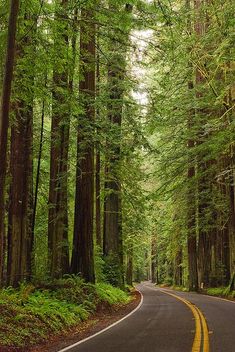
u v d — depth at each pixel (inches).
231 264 1280.8
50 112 777.6
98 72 1024.2
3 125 405.1
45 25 522.3
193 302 1011.3
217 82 1051.3
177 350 389.7
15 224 631.2
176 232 1754.4
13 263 626.8
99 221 1255.5
